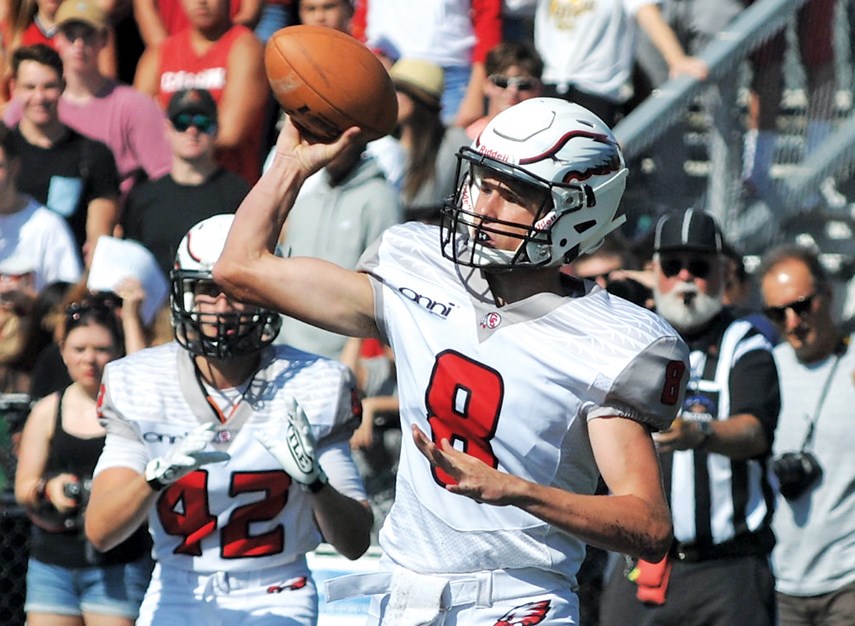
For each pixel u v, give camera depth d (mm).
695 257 17734
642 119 23484
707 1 25250
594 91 24812
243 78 24641
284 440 14062
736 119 23891
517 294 11781
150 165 25141
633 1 24500
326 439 15203
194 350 14984
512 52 22906
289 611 15008
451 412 11734
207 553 14938
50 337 21797
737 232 24188
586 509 10633
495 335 11562
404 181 22984
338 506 14391
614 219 12336
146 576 17828
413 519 12164
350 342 21203
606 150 11789
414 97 22891
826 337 19062
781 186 24281
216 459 14180
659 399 11352
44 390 19734
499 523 11789
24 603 19516
